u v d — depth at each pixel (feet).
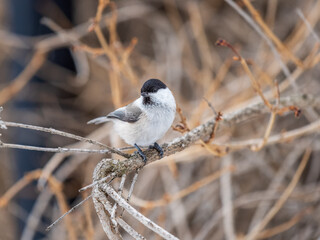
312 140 31.50
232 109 29.76
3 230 36.86
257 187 34.68
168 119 21.27
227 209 28.17
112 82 28.27
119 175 18.11
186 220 32.42
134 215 15.19
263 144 23.18
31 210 34.24
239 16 40.27
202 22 40.45
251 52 38.86
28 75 34.06
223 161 31.53
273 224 32.76
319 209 30.78
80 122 37.76
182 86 39.58
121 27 42.63
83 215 30.14
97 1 40.75
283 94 34.99
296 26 36.65
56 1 36.78
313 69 35.50
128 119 21.12
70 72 37.19
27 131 34.94
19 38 36.01
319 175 34.12
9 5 36.70
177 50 38.37
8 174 38.63
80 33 37.32
